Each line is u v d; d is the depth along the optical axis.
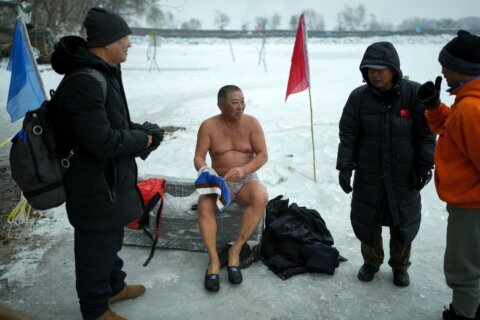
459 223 2.27
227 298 2.88
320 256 3.15
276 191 4.76
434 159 2.45
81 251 2.32
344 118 2.88
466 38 2.11
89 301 2.39
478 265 2.30
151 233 3.46
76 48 2.15
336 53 32.00
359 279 3.08
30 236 3.68
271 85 15.25
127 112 2.38
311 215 3.47
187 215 3.39
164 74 18.62
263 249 3.33
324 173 5.30
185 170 5.56
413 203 2.81
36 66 4.12
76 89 2.00
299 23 4.86
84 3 21.97
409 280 3.06
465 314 2.41
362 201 2.88
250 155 3.46
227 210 3.34
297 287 3.00
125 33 2.22
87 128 2.01
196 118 9.33
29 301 2.83
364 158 2.81
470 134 2.05
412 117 2.69
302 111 9.77
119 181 2.29
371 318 2.69
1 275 3.11
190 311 2.75
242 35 48.09
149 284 3.04
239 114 3.23
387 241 3.62
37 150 2.05
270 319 2.68
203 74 18.86
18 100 4.08
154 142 2.44
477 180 2.17
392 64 2.51
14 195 4.55
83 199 2.20
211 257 3.05
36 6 20.61
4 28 19.03
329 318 2.69
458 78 2.19
